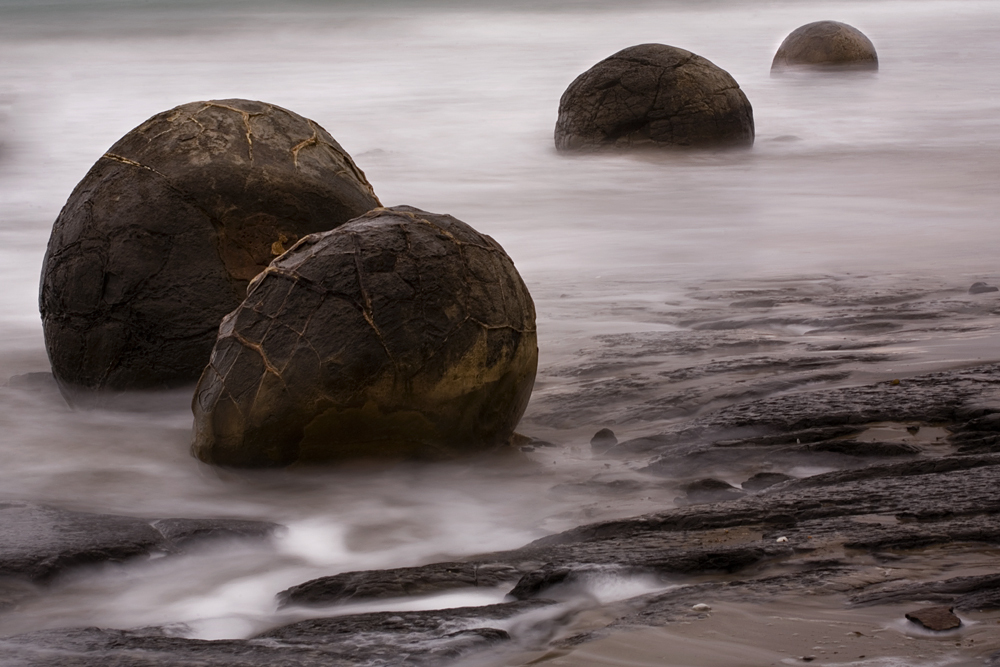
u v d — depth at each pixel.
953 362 6.56
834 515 4.37
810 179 16.61
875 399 5.86
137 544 4.62
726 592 3.69
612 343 7.86
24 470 5.75
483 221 14.12
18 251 12.41
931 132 21.56
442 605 3.97
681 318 8.68
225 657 3.50
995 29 53.41
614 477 5.32
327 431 5.41
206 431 5.59
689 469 5.28
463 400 5.51
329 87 32.28
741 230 13.10
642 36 53.06
